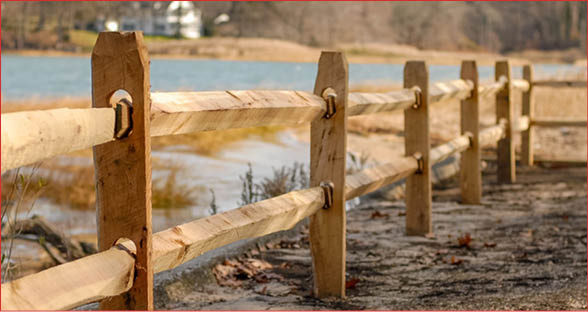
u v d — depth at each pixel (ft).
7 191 32.35
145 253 13.39
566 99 79.15
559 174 51.57
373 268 26.89
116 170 13.42
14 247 31.91
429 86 32.45
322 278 22.77
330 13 558.56
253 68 334.44
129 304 13.51
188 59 479.41
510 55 579.89
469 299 22.27
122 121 13.01
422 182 32.60
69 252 32.35
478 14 579.48
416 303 21.97
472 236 32.78
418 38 570.87
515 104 91.40
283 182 36.99
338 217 22.49
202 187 48.70
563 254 28.86
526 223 35.81
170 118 14.67
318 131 22.43
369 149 65.41
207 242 16.53
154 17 548.31
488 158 55.11
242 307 21.44
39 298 10.96
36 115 10.67
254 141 74.49
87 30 520.01
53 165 48.26
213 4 557.74
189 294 22.76
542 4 576.20
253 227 18.54
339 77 21.91
